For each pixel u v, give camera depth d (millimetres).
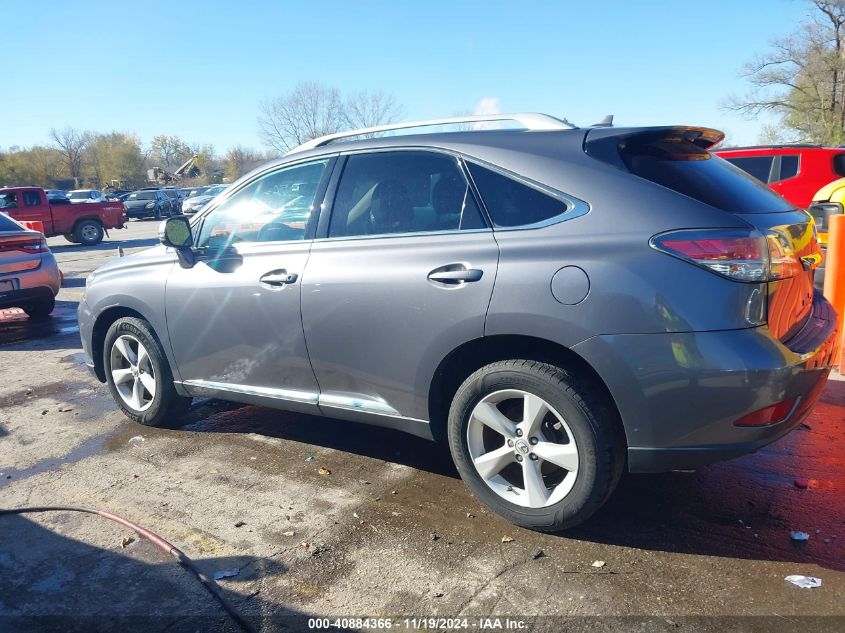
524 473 3102
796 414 2848
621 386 2779
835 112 40406
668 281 2701
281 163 3945
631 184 2895
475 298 3035
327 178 3719
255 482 3803
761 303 2699
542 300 2875
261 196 3992
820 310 3326
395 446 4238
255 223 3984
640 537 3094
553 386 2910
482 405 3148
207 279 4051
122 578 2930
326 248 3596
